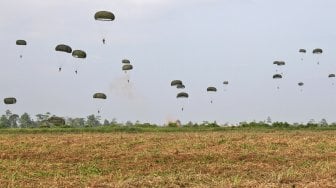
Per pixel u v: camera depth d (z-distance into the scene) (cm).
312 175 2270
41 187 2017
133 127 5228
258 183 2077
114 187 1988
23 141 3612
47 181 2169
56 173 2412
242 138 3728
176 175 2317
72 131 4925
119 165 2652
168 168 2548
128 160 2808
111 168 2566
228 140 3609
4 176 2284
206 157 2870
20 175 2338
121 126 5278
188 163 2688
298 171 2388
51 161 2830
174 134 4278
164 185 2033
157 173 2414
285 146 3338
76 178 2247
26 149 3244
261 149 3186
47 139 3753
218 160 2795
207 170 2455
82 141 3622
